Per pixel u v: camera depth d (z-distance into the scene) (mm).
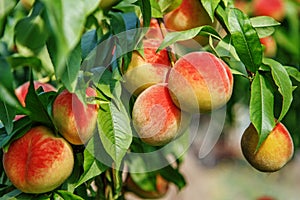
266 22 1011
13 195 932
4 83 771
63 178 913
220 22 958
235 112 1441
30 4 908
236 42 924
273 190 3816
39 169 892
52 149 898
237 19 928
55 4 702
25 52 827
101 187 1092
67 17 702
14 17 962
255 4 1386
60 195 932
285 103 922
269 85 933
